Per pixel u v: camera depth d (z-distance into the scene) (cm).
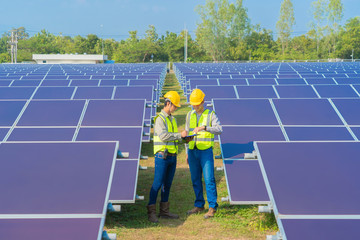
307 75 2220
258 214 614
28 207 383
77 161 461
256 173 623
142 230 565
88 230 354
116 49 14712
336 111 845
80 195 402
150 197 608
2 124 867
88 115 900
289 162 460
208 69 3803
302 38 13300
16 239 340
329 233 354
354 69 3172
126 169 674
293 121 819
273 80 1767
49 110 913
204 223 593
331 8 11688
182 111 1783
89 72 3014
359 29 12606
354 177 430
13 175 432
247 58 12106
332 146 489
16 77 2294
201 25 11906
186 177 855
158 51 12588
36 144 497
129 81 1934
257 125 801
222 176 863
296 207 390
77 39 14762
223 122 816
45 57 9344
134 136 820
